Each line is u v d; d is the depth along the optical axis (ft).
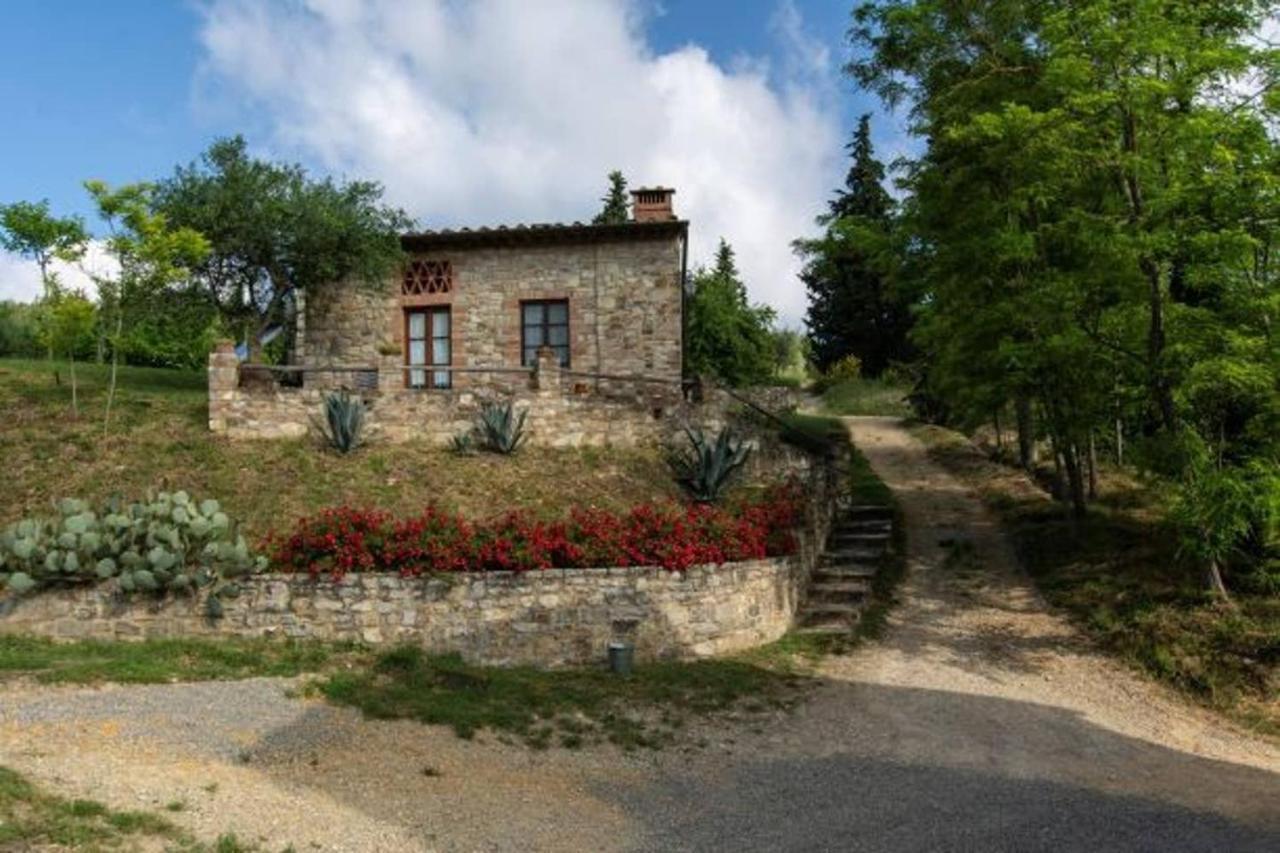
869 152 152.35
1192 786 28.40
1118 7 38.40
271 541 38.93
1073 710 35.22
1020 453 76.28
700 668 37.09
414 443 52.90
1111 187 44.24
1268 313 38.83
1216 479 38.11
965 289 51.96
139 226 51.49
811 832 23.82
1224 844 23.71
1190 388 38.86
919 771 28.89
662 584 38.19
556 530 38.86
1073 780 28.60
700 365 118.42
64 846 18.53
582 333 66.95
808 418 99.71
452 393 53.72
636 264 66.80
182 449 49.88
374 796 23.72
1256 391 39.17
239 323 63.93
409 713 29.60
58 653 32.78
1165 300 42.68
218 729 26.63
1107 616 43.19
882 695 35.96
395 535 37.76
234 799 22.21
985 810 25.79
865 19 53.93
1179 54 37.37
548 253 67.67
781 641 41.93
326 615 36.27
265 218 58.85
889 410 122.62
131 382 65.57
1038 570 50.85
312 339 69.46
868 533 56.49
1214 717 35.04
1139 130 40.93
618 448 55.26
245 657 33.96
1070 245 45.09
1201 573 43.70
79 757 23.39
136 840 19.30
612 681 34.83
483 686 33.06
